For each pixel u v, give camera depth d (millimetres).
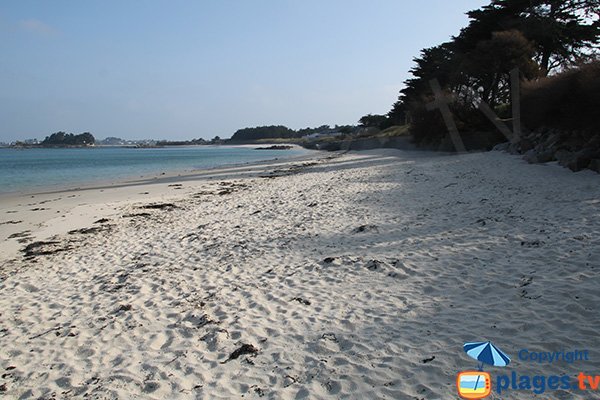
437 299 5953
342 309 6000
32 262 9867
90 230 13070
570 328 4758
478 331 4949
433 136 37156
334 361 4711
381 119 102312
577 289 5555
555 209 9781
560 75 19531
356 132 103938
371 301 6152
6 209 17797
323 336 5281
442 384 4090
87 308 6828
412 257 7711
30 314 6754
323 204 14031
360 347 4938
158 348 5398
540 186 12805
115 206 17766
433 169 20766
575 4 33812
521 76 27234
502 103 38188
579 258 6559
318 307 6156
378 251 8320
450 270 6914
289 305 6324
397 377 4289
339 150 79125
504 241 7949
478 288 6121
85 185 27688
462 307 5621
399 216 11047
